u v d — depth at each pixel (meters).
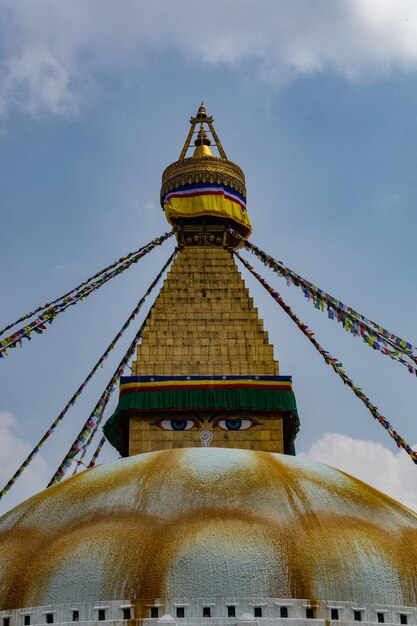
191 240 40.72
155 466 25.23
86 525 23.66
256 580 21.81
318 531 23.16
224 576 21.83
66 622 21.72
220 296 36.94
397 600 22.39
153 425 33.50
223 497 23.83
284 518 23.36
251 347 35.16
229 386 33.66
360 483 26.19
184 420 33.59
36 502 25.50
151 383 33.75
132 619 21.41
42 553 23.22
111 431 35.34
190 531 22.72
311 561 22.28
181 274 37.84
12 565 23.30
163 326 35.75
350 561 22.50
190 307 36.41
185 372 34.50
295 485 24.56
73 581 22.20
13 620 22.20
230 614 21.41
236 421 33.62
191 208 40.88
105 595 21.83
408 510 26.22
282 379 34.00
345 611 21.80
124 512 23.73
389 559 23.00
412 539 24.23
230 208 41.19
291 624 21.39
